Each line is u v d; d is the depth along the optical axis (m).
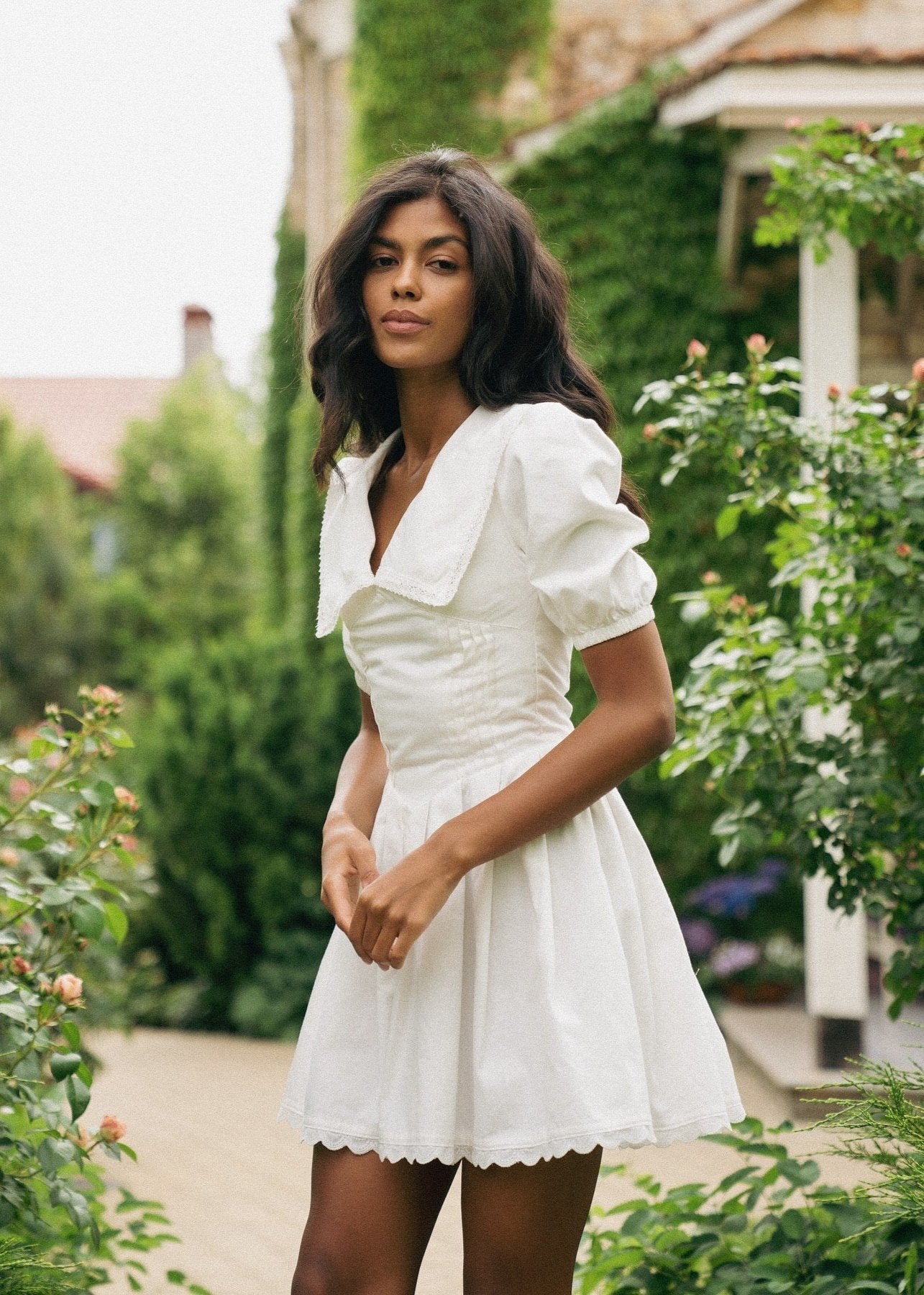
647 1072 1.72
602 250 7.08
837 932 5.43
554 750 1.67
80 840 2.49
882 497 2.94
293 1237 4.16
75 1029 2.30
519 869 1.72
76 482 26.98
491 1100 1.64
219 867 7.96
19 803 2.62
